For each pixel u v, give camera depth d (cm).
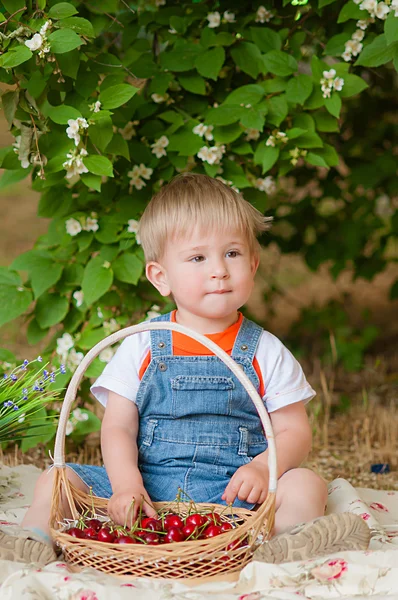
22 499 242
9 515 223
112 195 287
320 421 359
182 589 163
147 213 219
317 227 419
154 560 168
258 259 220
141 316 300
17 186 834
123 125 273
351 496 225
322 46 303
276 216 409
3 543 176
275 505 196
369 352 464
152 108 286
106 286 273
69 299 291
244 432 212
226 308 207
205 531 180
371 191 407
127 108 275
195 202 208
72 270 288
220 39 281
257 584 167
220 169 282
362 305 551
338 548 177
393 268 621
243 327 218
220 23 288
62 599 158
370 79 367
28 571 165
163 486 208
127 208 281
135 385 215
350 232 407
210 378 210
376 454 320
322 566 167
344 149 399
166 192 217
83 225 281
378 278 609
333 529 178
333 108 273
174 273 209
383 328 503
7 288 284
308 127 281
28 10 241
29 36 235
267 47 281
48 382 250
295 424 214
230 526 183
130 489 195
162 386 212
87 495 202
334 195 397
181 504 198
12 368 284
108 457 206
